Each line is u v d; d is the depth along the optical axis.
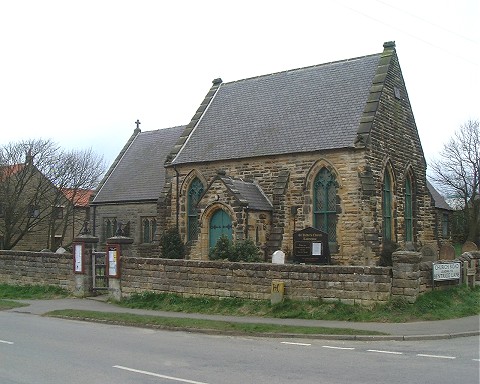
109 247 23.28
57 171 51.41
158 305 20.86
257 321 17.11
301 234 24.05
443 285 19.09
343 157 25.92
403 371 10.41
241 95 34.53
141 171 42.31
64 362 11.22
